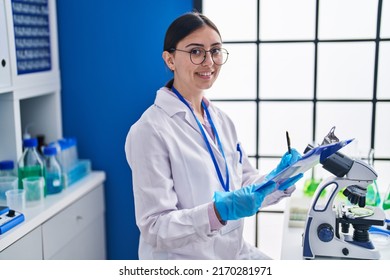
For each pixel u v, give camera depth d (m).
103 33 2.79
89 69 2.83
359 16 2.77
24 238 2.08
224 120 2.10
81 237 2.63
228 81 2.92
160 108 1.88
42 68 2.67
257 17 2.79
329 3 2.77
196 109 1.98
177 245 1.70
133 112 2.85
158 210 1.72
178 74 1.89
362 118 2.86
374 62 2.74
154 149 1.76
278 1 2.80
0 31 2.28
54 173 2.45
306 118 2.92
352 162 1.71
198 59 1.81
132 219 2.95
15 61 2.39
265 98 2.91
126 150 1.84
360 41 2.72
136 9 2.74
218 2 2.83
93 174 2.84
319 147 1.58
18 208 2.23
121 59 2.80
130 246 2.98
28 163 2.40
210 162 1.87
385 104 2.82
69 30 2.81
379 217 1.77
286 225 2.06
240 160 2.11
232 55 2.88
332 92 2.87
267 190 1.65
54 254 2.34
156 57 2.78
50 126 2.85
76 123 2.89
